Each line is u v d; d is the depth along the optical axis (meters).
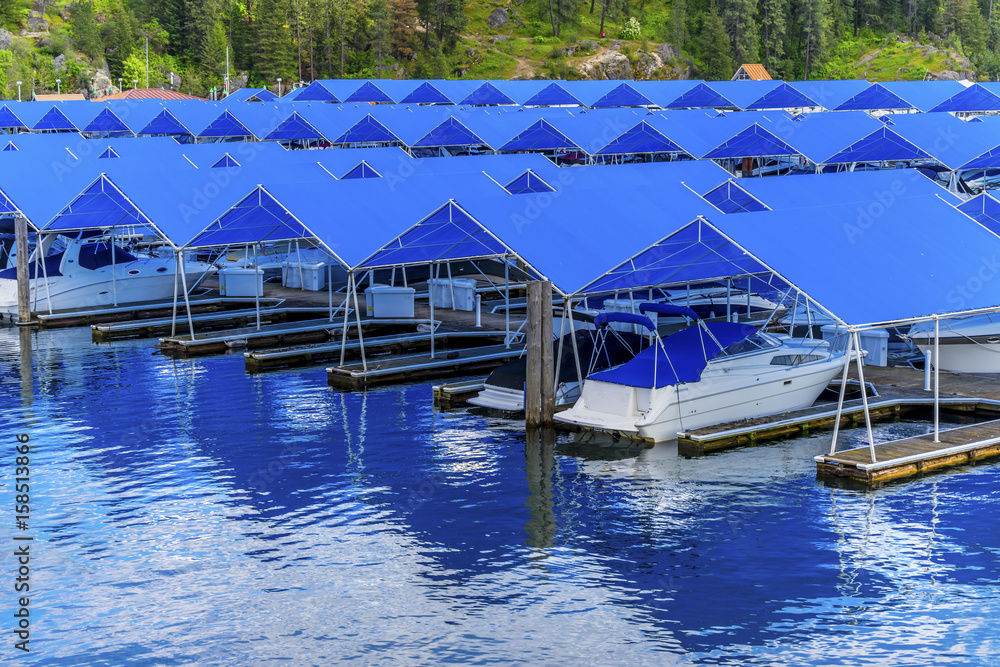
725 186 31.33
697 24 185.62
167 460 21.94
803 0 181.00
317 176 38.06
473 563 16.72
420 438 23.23
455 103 85.38
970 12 191.00
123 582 16.14
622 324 27.64
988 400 24.17
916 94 76.75
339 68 169.62
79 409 25.97
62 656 13.99
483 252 29.28
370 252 28.22
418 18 173.50
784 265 20.83
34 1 176.12
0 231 42.53
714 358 23.27
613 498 19.38
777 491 19.59
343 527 18.22
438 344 32.62
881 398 24.66
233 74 168.75
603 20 180.50
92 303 37.69
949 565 16.34
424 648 14.10
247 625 14.78
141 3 176.75
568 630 14.54
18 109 78.12
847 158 52.22
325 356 31.59
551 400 23.94
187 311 35.12
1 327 36.59
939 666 13.46
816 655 13.78
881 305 20.20
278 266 42.84
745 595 15.48
